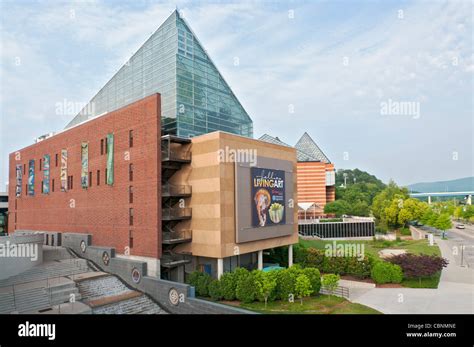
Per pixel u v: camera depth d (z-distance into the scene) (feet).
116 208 121.60
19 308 83.35
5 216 272.10
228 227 108.58
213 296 99.60
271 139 240.12
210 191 108.58
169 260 110.32
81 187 140.36
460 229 321.52
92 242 131.85
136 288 104.42
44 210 167.84
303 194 325.83
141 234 110.32
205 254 108.37
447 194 608.60
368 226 240.73
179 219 111.65
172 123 138.41
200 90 150.00
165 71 144.56
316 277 104.53
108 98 179.22
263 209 122.52
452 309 90.43
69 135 150.82
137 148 114.01
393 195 309.63
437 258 122.52
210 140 109.91
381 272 119.24
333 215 314.14
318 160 346.13
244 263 132.36
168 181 122.42
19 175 194.49
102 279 107.34
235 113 169.48
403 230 267.59
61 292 92.22
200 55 153.28
